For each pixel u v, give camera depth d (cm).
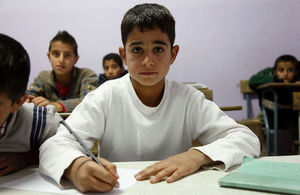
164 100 91
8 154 67
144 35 78
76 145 69
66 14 311
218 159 61
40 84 206
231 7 299
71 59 206
